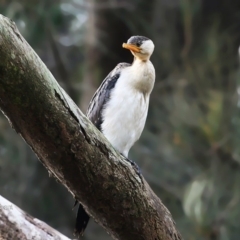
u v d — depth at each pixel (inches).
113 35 557.9
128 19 547.2
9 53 203.5
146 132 507.2
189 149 481.1
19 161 520.4
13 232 230.8
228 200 458.6
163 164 496.4
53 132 221.5
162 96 518.0
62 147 225.6
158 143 502.6
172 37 553.6
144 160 500.1
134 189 244.5
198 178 462.9
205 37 530.9
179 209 489.7
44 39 536.4
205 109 483.8
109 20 553.6
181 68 537.0
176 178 493.4
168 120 508.7
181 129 478.9
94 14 556.4
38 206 534.0
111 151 236.1
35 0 511.5
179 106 487.2
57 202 543.5
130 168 243.0
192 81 507.8
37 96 213.0
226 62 516.1
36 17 513.0
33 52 209.6
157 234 259.0
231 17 552.4
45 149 227.0
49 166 235.8
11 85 208.2
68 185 240.4
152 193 255.0
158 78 536.4
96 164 233.5
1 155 517.3
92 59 561.3
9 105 214.2
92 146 229.9
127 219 251.1
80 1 550.3
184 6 531.5
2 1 508.4
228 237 446.6
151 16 554.9
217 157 468.1
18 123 221.1
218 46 522.0
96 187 239.1
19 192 523.8
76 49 598.5
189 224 461.4
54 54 549.6
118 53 560.4
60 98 217.6
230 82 497.7
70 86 557.9
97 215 251.4
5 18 205.0
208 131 464.8
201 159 477.7
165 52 543.5
